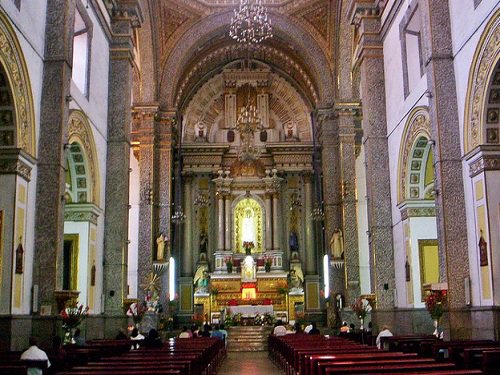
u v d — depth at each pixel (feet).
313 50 93.30
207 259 111.65
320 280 108.47
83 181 54.65
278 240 110.83
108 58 61.57
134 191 93.15
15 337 38.78
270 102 117.70
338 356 26.66
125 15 62.64
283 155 114.01
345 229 85.56
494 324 38.40
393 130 58.39
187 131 115.75
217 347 52.80
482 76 40.47
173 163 111.86
